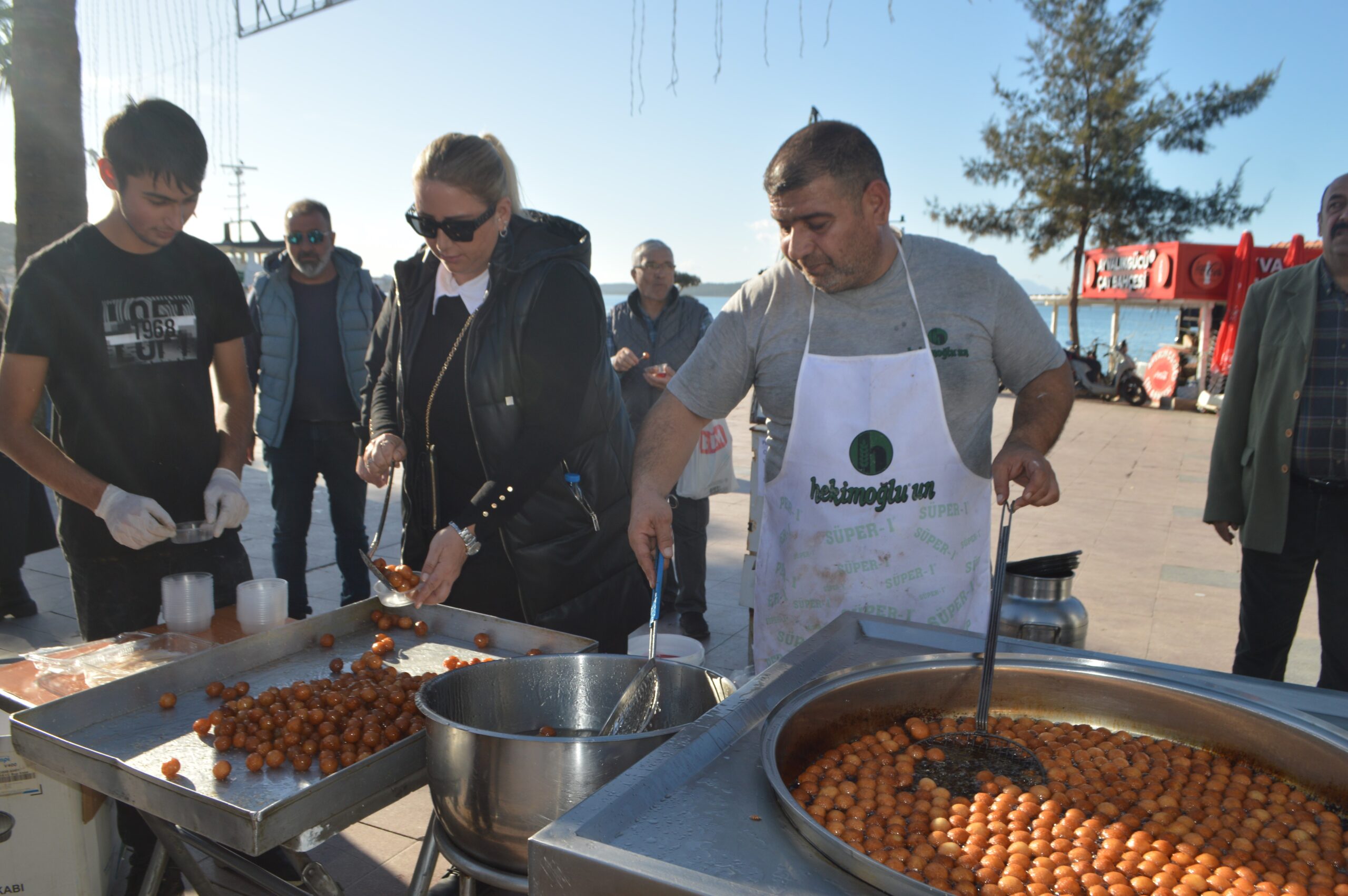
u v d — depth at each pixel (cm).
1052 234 2062
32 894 201
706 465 438
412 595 215
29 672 214
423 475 253
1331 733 132
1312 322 299
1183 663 441
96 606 258
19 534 465
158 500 257
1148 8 1936
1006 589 323
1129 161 1959
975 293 193
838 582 197
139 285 247
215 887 191
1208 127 1912
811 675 150
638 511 192
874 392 191
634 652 269
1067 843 122
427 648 223
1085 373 1833
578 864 94
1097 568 606
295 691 185
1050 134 2044
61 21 404
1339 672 310
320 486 814
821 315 197
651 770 112
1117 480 943
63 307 236
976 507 202
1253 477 314
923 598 196
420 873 169
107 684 181
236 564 277
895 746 147
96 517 250
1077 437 1263
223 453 273
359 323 445
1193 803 131
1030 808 129
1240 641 331
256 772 162
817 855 96
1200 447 1183
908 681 155
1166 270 1678
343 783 149
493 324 228
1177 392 1655
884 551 194
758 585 212
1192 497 855
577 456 242
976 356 194
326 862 265
